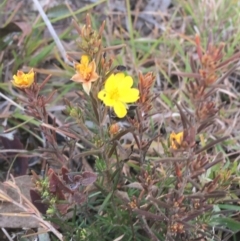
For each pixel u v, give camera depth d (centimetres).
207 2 45
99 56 23
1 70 41
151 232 26
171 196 24
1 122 39
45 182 25
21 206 28
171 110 39
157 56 44
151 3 49
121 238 28
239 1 46
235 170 34
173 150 22
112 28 47
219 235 31
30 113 26
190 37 45
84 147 37
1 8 43
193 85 20
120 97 23
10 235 32
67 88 40
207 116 21
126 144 36
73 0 48
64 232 29
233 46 42
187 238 27
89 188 28
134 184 27
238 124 39
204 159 23
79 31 24
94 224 28
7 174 34
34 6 46
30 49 43
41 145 38
